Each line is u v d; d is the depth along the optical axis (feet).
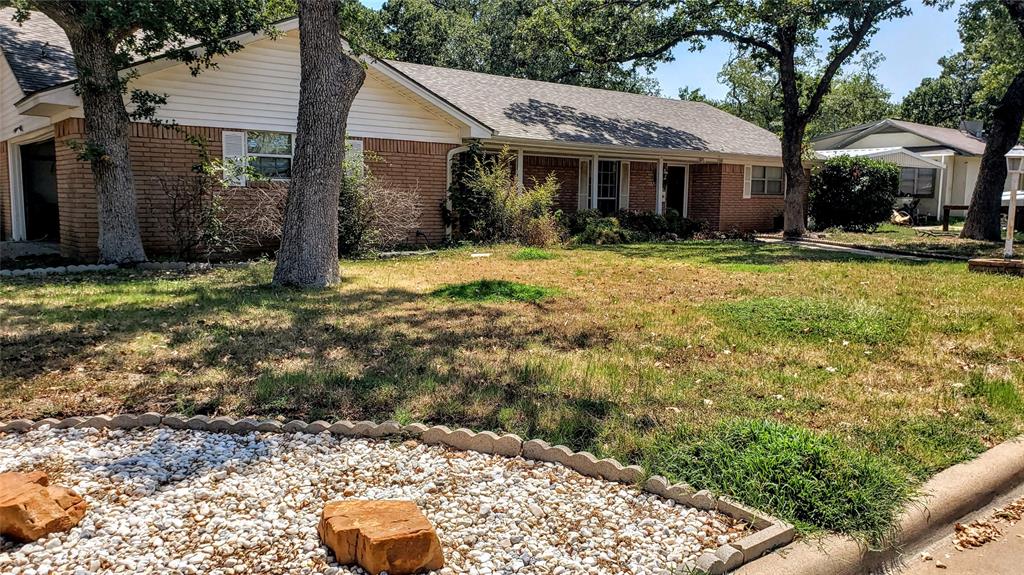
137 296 25.76
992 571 8.92
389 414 13.05
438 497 9.89
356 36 39.91
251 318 21.75
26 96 34.88
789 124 60.90
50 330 19.63
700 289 28.73
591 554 8.47
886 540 8.95
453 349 18.04
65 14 31.78
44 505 8.78
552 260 40.45
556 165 61.62
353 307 23.94
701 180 69.87
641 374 15.72
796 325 20.83
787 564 8.21
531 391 14.42
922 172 92.32
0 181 54.49
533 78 107.14
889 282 29.89
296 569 7.98
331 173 28.81
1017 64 66.08
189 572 7.89
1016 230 73.56
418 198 47.73
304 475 10.57
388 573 7.75
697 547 8.63
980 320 21.53
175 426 12.54
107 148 34.19
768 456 10.26
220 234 38.22
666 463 10.68
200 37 36.88
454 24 105.09
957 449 11.62
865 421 12.85
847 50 57.67
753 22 58.03
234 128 41.11
